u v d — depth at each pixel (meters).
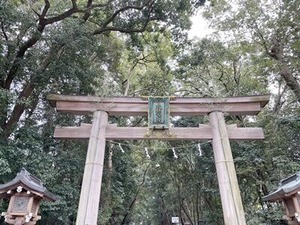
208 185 14.99
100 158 7.55
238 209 6.86
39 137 10.43
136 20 12.73
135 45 14.81
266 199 6.63
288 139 10.14
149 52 17.78
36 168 9.39
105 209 13.64
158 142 17.00
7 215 5.42
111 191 14.82
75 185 11.45
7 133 9.49
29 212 5.47
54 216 10.77
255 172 11.45
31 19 9.36
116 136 8.00
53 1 11.38
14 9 8.80
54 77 11.02
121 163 16.05
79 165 11.62
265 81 12.74
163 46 16.36
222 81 13.65
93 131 7.86
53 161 10.46
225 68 14.05
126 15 12.66
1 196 5.69
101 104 8.27
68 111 8.27
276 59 11.27
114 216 19.77
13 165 8.78
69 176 11.69
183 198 20.66
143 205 28.19
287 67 10.72
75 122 12.95
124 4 12.01
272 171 10.62
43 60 10.77
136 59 17.50
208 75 13.56
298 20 10.48
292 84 10.61
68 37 9.99
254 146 11.23
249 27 11.83
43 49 10.74
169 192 22.48
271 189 9.76
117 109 8.28
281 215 9.05
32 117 12.27
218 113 8.22
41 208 9.60
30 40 10.12
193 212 20.28
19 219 5.42
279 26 10.98
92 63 13.25
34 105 11.52
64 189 10.49
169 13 12.52
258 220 9.72
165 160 18.03
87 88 11.80
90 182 7.14
